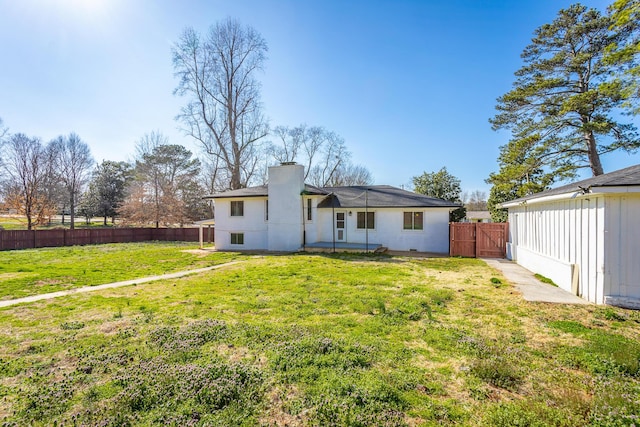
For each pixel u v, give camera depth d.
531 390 3.36
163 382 3.47
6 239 21.50
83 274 11.20
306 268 11.36
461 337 4.79
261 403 3.16
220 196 19.25
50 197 37.03
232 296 7.56
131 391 3.29
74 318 6.08
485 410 2.98
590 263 7.00
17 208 27.78
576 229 7.63
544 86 18.75
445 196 27.12
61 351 4.52
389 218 17.48
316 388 3.37
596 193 6.35
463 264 12.55
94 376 3.75
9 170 29.67
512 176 19.89
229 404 3.13
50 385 3.57
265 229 18.94
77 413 3.01
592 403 2.99
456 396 3.26
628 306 6.32
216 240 19.91
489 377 3.56
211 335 4.93
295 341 4.58
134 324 5.62
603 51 17.47
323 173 39.72
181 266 13.23
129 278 10.44
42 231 23.36
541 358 4.09
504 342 4.59
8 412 3.07
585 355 4.09
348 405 3.04
